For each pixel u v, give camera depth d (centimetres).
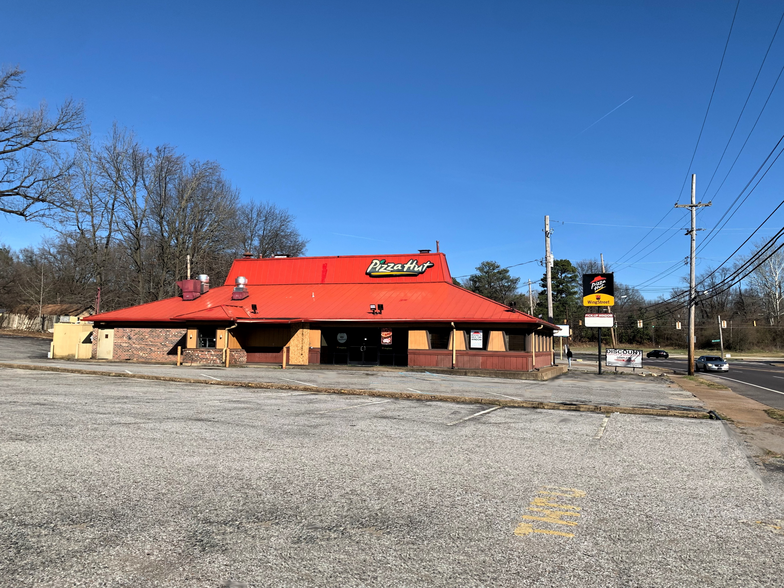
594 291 3450
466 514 561
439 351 2850
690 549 482
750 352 7856
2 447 795
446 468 753
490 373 2691
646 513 582
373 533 500
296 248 7012
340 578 404
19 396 1377
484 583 402
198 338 2909
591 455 868
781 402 2053
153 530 491
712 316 9575
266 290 3503
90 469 693
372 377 2311
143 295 4978
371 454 826
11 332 5716
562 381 2642
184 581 392
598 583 408
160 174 4984
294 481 666
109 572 404
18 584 379
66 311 6075
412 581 403
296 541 475
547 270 3984
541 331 3188
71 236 4738
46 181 2922
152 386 1742
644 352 8100
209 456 782
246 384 1841
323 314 3023
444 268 3350
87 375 2088
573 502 614
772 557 469
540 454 862
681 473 767
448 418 1224
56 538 467
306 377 2217
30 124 2831
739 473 777
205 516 533
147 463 731
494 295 8362
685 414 1412
